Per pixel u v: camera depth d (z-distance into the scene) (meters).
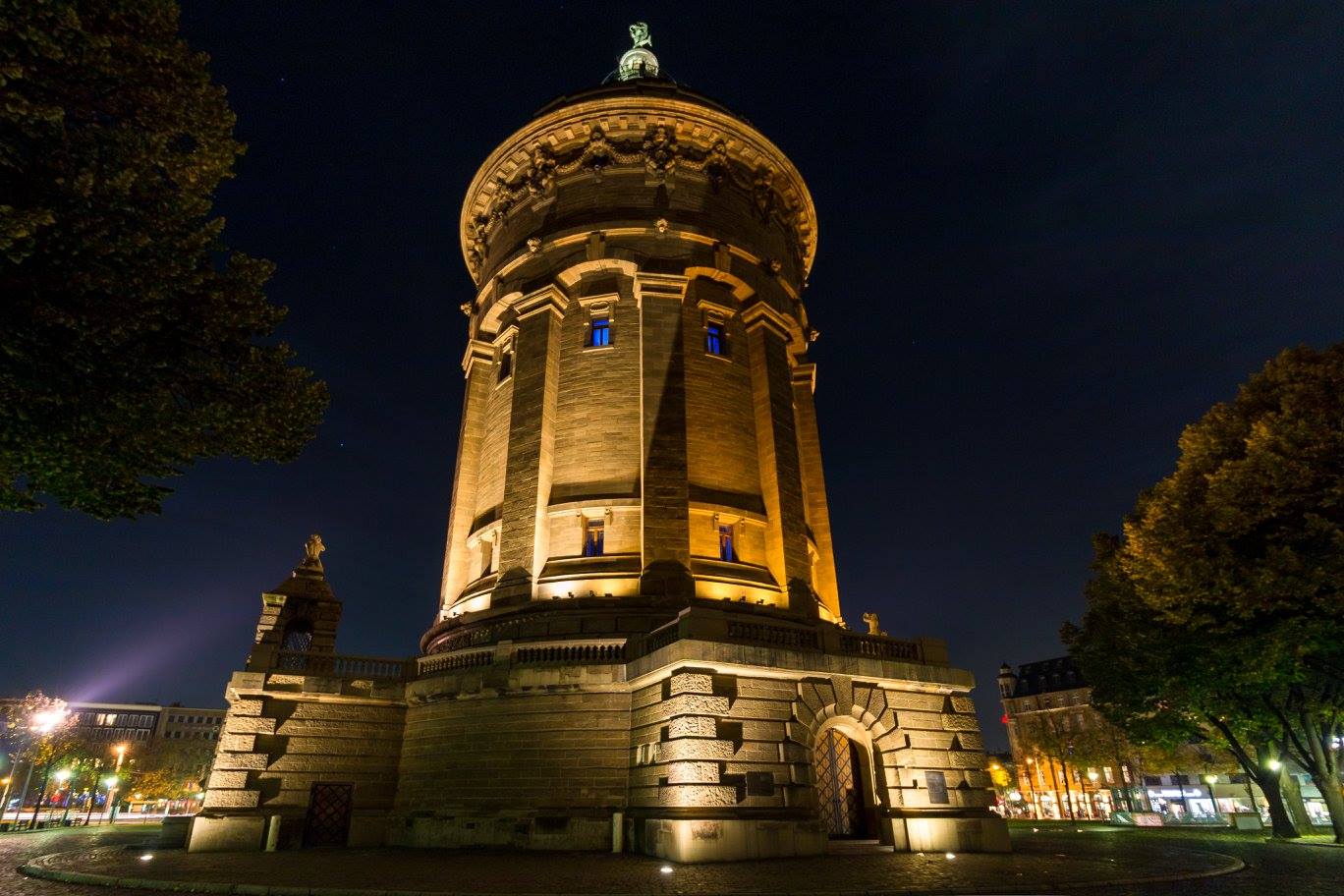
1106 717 39.78
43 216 10.71
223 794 24.53
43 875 17.23
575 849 22.06
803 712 21.30
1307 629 22.55
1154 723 37.72
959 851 21.77
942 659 24.66
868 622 41.03
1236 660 26.78
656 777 20.72
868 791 24.86
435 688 26.11
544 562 31.44
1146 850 23.95
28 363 11.98
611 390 34.25
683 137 39.84
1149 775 91.44
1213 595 24.55
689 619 21.05
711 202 38.81
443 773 25.39
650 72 52.28
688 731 19.70
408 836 24.94
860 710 22.34
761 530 33.53
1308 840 29.50
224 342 15.45
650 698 22.25
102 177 12.35
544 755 23.94
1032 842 29.08
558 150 40.53
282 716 25.98
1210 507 24.88
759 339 37.09
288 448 17.20
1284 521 23.64
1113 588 34.66
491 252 42.19
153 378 13.84
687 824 18.45
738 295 38.22
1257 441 23.91
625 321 35.75
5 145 11.15
